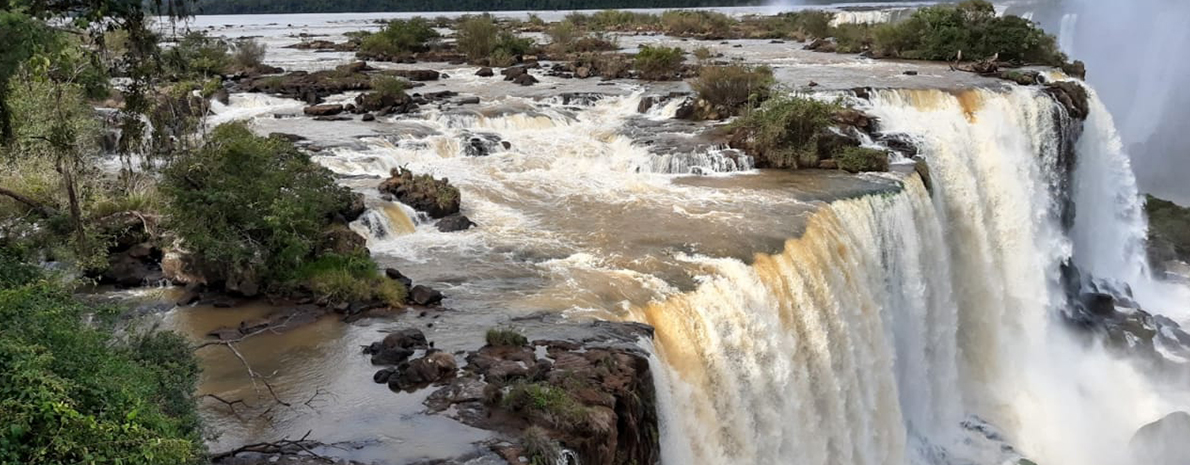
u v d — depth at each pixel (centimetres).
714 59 6347
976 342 3388
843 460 2283
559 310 1994
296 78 5203
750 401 2059
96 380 1124
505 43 6988
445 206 2723
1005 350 3388
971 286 3509
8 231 1977
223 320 2020
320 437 1486
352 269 2206
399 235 2580
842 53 6881
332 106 4153
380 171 3183
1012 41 5753
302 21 16162
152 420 1123
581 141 3691
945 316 3180
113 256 2239
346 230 2352
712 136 3684
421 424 1516
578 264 2309
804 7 16275
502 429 1492
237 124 2666
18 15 1449
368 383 1689
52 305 1247
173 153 2358
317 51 7969
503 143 3556
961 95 4178
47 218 2136
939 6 6544
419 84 5238
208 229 2164
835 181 3111
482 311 2014
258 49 6203
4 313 1134
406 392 1639
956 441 2864
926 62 5988
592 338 1822
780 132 3356
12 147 2148
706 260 2303
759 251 2362
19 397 1007
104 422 1041
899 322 2866
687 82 5162
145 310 2048
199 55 4681
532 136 3778
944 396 3023
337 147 3350
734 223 2603
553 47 7531
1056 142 4141
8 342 1047
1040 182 3969
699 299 2088
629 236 2520
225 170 2252
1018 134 4041
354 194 2566
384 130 3725
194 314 2052
